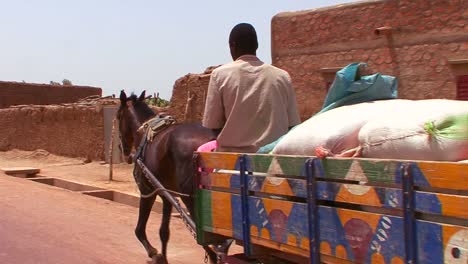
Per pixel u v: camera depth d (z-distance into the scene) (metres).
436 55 9.89
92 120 20.81
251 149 4.97
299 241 3.57
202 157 4.61
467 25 9.48
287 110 5.19
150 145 6.23
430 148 3.08
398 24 10.38
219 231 4.42
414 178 2.84
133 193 12.95
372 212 3.11
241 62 5.09
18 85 33.47
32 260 7.00
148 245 6.70
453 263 2.69
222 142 5.05
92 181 16.06
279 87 5.10
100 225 9.32
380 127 3.32
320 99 11.72
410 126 3.19
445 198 2.70
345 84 4.19
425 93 10.05
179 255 7.58
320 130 3.73
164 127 6.33
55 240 8.12
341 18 11.30
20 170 17.42
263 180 3.87
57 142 22.89
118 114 7.57
